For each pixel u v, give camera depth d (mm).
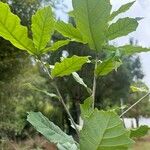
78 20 703
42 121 673
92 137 584
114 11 804
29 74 9086
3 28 683
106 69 750
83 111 731
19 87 8961
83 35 714
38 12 687
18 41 704
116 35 780
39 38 705
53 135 662
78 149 670
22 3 7938
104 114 576
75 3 696
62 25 777
